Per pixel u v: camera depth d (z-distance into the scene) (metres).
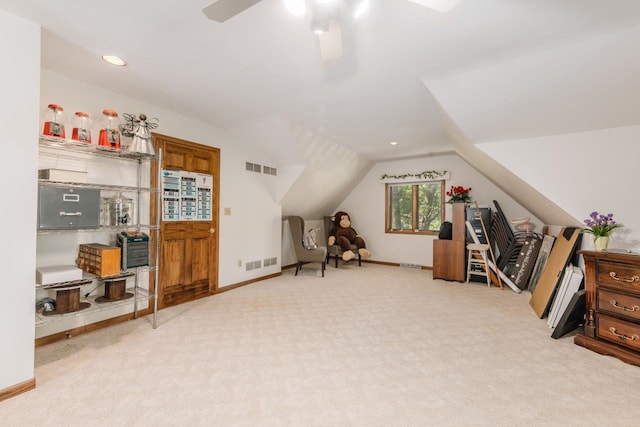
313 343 2.42
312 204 6.00
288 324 2.84
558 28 1.78
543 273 3.51
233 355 2.20
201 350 2.27
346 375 1.94
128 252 2.55
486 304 3.54
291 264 5.86
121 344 2.37
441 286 4.43
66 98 2.50
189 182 3.54
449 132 3.81
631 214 2.53
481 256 4.65
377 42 1.96
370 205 6.59
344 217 6.40
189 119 3.53
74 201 2.15
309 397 1.70
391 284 4.53
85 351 2.24
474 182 5.38
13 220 1.70
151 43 2.01
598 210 2.67
